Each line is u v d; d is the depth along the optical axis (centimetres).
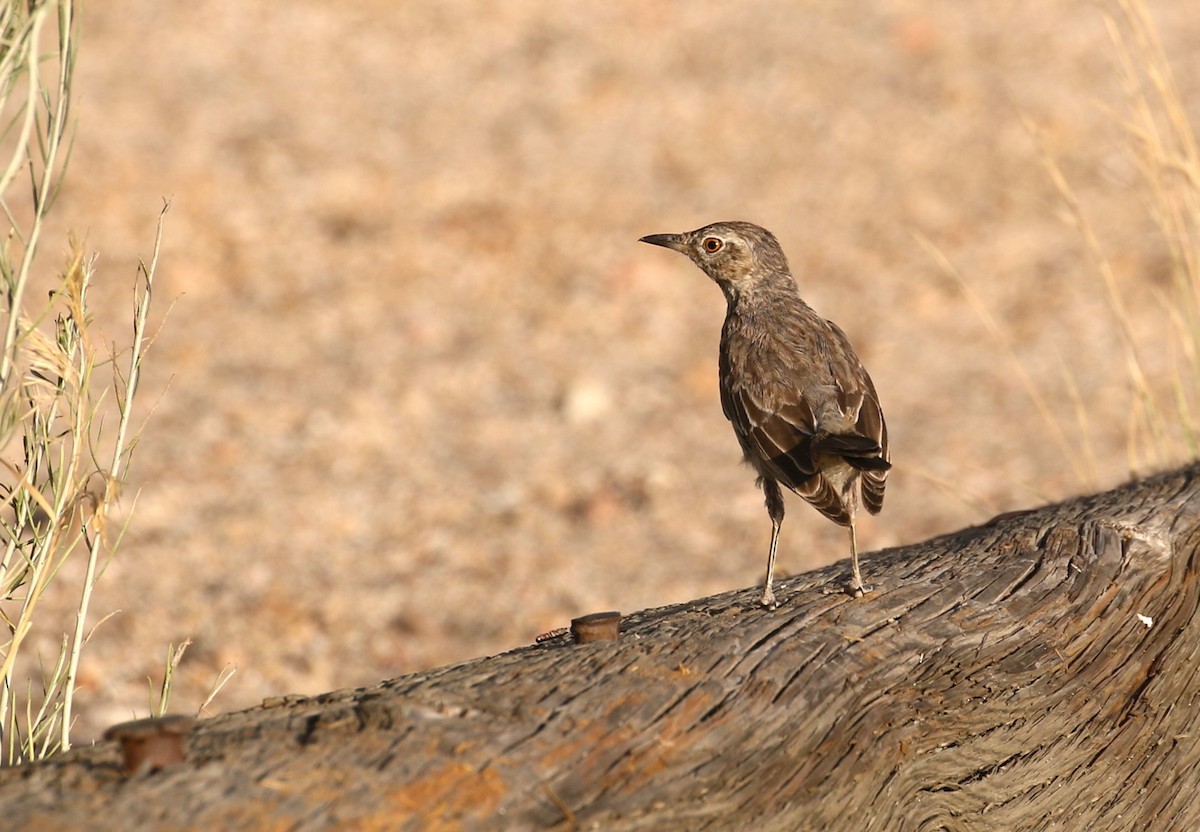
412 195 2203
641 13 2812
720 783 469
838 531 1437
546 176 2284
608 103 2502
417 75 2581
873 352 1828
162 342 1789
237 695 1108
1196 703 668
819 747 504
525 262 2050
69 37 603
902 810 541
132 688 1096
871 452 666
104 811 404
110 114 2330
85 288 598
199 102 2419
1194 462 917
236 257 1998
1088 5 2784
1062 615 626
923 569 668
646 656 522
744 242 826
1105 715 621
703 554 1404
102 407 1612
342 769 430
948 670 570
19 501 595
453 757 441
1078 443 1570
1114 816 636
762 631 564
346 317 1892
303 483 1513
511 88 2550
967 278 1997
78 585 1264
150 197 2106
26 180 2075
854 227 2144
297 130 2366
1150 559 664
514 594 1321
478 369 1797
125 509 1416
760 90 2538
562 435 1658
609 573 1366
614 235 2125
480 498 1510
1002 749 579
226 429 1609
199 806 408
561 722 467
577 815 435
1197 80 2414
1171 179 1078
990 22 2744
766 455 725
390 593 1312
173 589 1280
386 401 1703
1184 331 1067
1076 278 1970
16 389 590
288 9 2789
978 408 1683
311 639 1222
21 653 1127
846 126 2420
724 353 801
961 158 2311
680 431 1672
